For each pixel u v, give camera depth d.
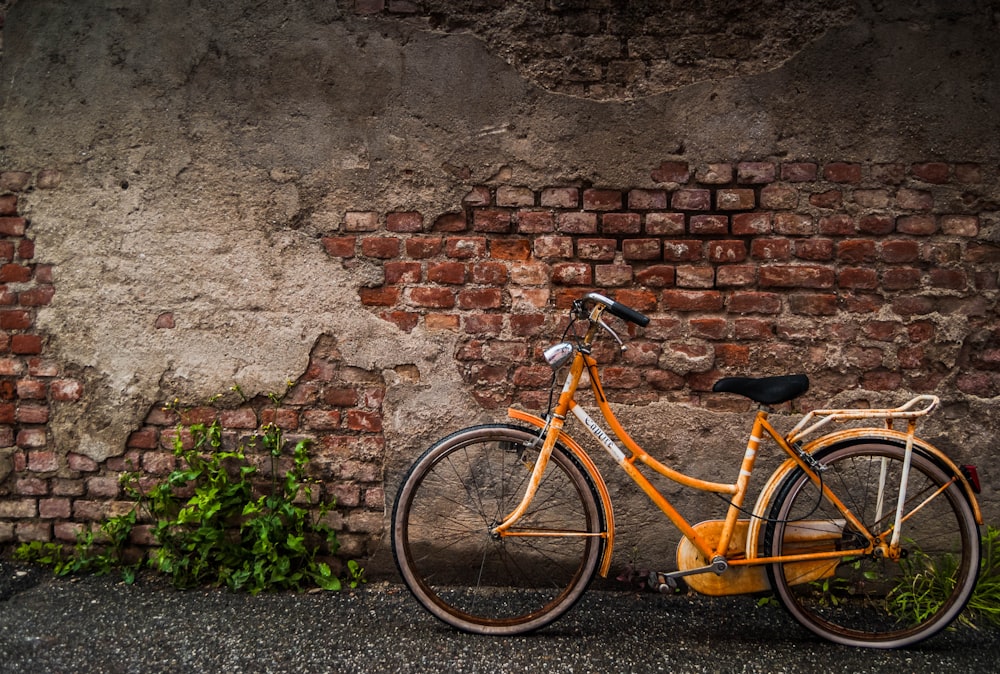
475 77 2.95
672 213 2.92
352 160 2.98
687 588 2.96
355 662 2.40
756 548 2.60
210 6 2.98
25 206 3.06
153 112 3.01
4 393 3.11
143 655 2.41
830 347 2.89
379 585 3.00
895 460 2.77
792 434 2.62
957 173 2.84
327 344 3.02
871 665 2.44
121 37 3.01
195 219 3.02
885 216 2.87
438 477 3.00
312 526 3.04
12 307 3.09
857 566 2.72
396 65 2.96
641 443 2.96
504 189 2.96
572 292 2.96
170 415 3.08
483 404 2.99
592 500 2.66
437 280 2.99
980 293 2.85
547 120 2.94
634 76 2.92
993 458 2.87
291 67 2.97
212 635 2.55
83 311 3.07
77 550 3.09
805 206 2.88
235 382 3.04
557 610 2.65
